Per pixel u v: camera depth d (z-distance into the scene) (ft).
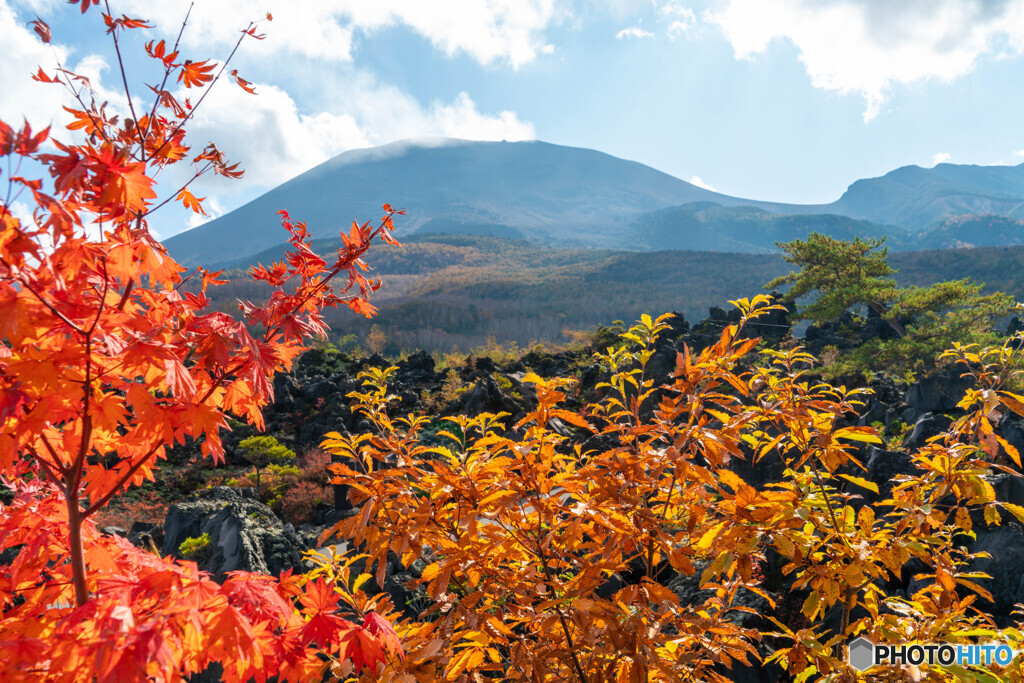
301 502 52.85
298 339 5.97
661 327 8.23
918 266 387.55
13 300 4.30
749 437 7.76
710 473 6.19
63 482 5.46
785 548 6.02
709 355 6.95
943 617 7.02
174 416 5.37
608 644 6.04
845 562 6.93
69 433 5.83
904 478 7.89
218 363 5.23
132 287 5.23
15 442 4.90
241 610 5.09
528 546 6.93
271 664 5.16
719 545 6.38
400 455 7.22
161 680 4.27
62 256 4.57
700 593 16.76
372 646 5.46
